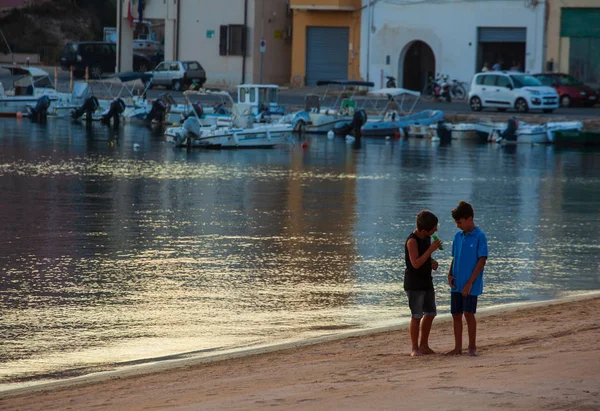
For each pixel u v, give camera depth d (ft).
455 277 80.94
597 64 450.30
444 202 203.21
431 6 481.05
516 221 179.42
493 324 98.53
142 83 530.68
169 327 102.78
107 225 166.91
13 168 251.19
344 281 126.93
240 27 535.60
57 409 69.67
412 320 82.43
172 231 162.30
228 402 65.82
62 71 621.31
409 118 398.21
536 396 61.31
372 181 239.50
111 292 118.42
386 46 495.82
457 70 479.00
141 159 287.48
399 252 147.33
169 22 556.51
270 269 133.59
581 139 364.58
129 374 82.74
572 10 451.53
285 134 348.59
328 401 63.36
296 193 214.28
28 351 93.66
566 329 93.04
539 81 419.13
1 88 451.53
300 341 94.02
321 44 519.19
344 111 413.39
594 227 173.58
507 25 464.24
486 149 345.92
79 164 266.57
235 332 100.99
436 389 64.64
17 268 130.93
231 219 175.83
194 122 331.77
